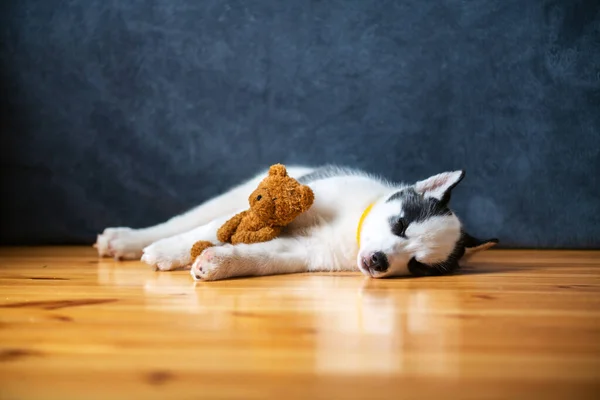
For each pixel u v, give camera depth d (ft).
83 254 3.80
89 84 4.27
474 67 4.23
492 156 4.25
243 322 2.13
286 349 1.86
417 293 2.64
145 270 3.16
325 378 1.61
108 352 1.83
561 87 4.21
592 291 2.71
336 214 3.28
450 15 4.23
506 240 4.26
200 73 4.28
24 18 4.25
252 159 4.29
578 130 4.22
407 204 3.18
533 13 4.20
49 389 1.52
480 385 1.56
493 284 2.89
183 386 1.54
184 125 4.29
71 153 4.29
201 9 4.26
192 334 1.99
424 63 4.25
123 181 4.30
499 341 1.95
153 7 4.26
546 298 2.55
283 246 3.14
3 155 4.27
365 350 1.86
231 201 3.67
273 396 1.47
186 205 4.29
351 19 4.25
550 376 1.64
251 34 4.26
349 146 4.28
